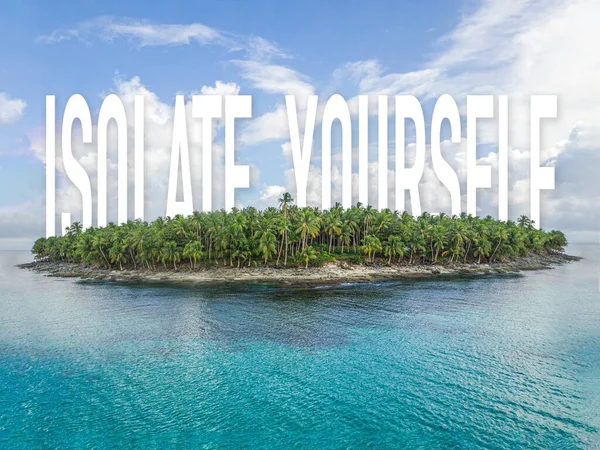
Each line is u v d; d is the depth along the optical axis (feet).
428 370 136.26
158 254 392.88
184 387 123.95
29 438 96.07
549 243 622.95
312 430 98.68
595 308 235.61
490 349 157.99
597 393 118.01
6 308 246.27
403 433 96.94
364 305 244.42
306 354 153.17
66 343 169.58
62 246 521.24
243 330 187.52
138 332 185.88
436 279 364.38
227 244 378.32
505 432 97.14
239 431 98.37
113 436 96.58
